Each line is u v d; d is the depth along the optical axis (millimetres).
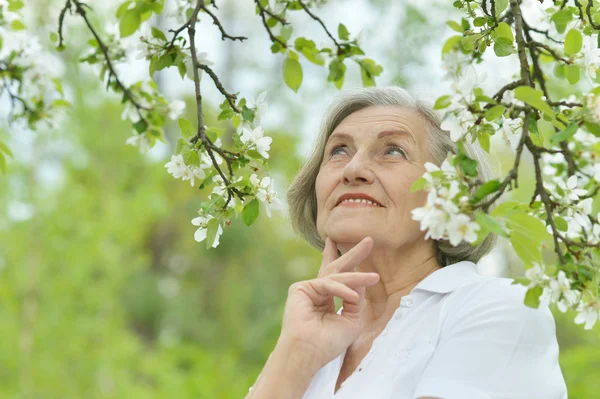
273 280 12906
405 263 1783
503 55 1702
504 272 6320
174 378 8406
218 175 1851
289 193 2061
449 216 1255
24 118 2625
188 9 2072
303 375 1551
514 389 1388
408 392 1475
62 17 2338
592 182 1617
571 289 1302
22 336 7633
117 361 7902
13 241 7465
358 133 1799
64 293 7699
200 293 13180
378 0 4805
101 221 7844
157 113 2434
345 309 1633
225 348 12148
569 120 1447
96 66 2408
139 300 12047
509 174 1282
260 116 1861
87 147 8000
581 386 4895
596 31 1751
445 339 1482
